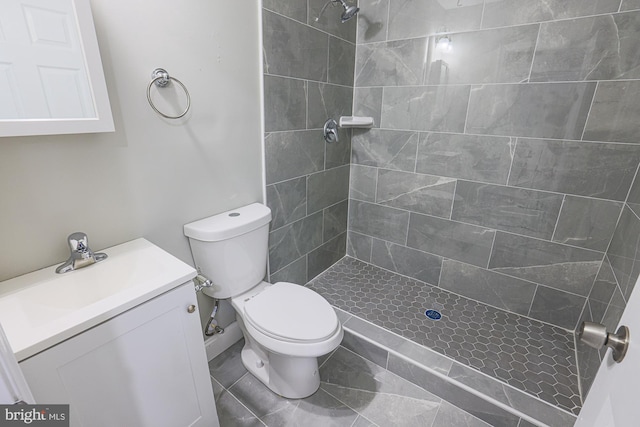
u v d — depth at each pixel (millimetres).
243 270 1412
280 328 1189
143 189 1157
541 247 1649
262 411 1344
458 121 1726
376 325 1693
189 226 1303
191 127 1251
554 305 1686
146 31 1047
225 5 1248
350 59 1948
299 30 1562
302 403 1382
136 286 861
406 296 1965
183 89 1187
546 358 1490
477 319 1759
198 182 1333
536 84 1473
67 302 883
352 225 2350
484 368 1427
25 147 870
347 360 1614
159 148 1171
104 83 920
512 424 1244
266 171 1600
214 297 1407
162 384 941
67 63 873
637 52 1249
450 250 1953
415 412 1348
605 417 503
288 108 1617
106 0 938
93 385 779
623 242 1261
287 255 1868
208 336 1581
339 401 1393
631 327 495
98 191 1042
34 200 914
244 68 1381
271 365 1391
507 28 1481
